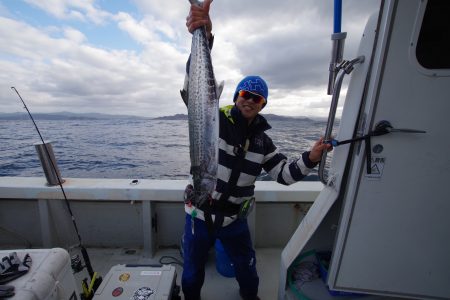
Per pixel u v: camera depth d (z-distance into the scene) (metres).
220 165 1.72
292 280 1.58
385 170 1.16
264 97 1.67
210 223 1.67
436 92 1.06
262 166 1.88
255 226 2.76
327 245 1.66
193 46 1.58
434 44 1.05
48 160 2.60
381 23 1.07
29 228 2.78
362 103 1.22
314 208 1.63
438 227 1.19
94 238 2.79
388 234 1.23
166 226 2.77
